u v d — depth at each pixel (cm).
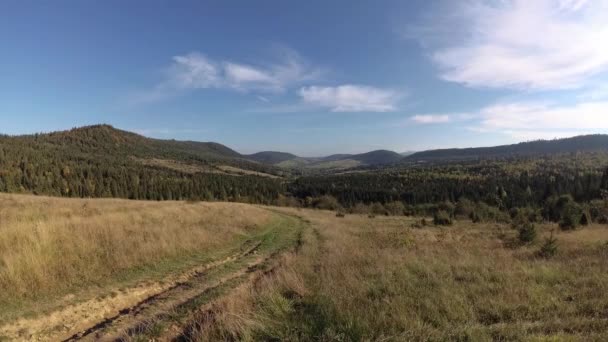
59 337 559
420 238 1648
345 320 501
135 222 1466
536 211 3950
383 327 491
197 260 1119
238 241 1584
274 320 520
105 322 628
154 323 571
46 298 681
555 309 574
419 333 461
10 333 545
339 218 3522
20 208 1905
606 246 1194
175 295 771
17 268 705
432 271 819
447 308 566
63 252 874
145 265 981
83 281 791
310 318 524
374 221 3312
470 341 439
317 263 978
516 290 660
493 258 1016
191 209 2556
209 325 504
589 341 425
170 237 1245
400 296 621
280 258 1200
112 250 991
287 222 2695
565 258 1042
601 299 601
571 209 2659
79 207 2133
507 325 494
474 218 3806
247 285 791
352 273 798
